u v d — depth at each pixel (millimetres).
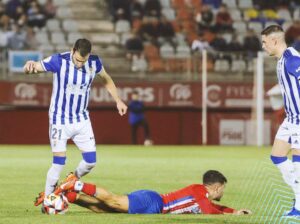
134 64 99938
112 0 111750
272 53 31625
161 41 106000
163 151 84125
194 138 100688
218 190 31109
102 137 99125
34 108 97250
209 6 115812
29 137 97438
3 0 104375
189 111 100375
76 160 68500
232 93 100188
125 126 99562
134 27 111125
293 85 31016
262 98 98125
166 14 112938
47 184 32812
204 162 67375
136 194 30906
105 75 33719
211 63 100312
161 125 100125
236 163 66250
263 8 117188
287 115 31984
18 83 96062
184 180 50031
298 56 30656
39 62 32344
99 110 98875
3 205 35219
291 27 110188
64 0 112125
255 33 111000
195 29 111125
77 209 32969
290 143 32469
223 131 100688
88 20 111000
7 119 96625
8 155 74500
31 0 106062
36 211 32656
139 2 111938
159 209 30859
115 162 66250
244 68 100250
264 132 100688
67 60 32250
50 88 97000
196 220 29234
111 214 30750
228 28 110312
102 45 108375
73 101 32594
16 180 48281
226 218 29984
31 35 101312
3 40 98125
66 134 32719
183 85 99750
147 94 99312
